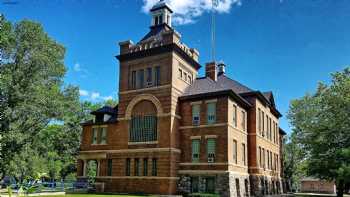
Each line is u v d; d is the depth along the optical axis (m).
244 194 39.59
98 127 45.25
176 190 38.44
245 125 43.31
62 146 65.06
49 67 41.75
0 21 31.89
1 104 38.00
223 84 47.59
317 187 90.31
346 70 44.22
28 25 40.19
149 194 38.19
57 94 42.72
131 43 44.41
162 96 40.53
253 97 44.56
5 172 41.09
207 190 37.31
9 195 6.69
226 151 36.94
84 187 42.69
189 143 39.78
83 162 45.41
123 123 43.00
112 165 42.47
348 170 36.03
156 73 41.91
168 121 39.41
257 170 42.31
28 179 7.18
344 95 42.00
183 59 43.38
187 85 44.00
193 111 40.56
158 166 38.84
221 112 38.44
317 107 56.16
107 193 39.69
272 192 49.06
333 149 41.72
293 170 73.31
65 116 43.78
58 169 61.41
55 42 43.09
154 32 46.69
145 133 40.97
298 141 59.78
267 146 48.91
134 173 40.47
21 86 39.53
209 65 46.41
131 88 43.41
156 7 47.66
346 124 41.12
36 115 40.47
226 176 36.16
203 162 38.16
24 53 40.25
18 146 39.66
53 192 40.12
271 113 53.28
